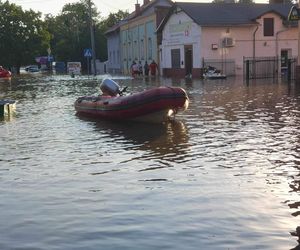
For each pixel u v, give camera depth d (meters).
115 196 6.92
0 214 6.29
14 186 7.57
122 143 11.04
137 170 8.40
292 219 5.86
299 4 29.86
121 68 63.97
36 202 6.75
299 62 30.11
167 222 5.86
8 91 30.52
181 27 43.34
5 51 74.56
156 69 48.47
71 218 6.07
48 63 88.12
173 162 8.94
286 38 42.12
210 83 31.98
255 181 7.51
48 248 5.21
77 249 5.16
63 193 7.13
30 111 18.23
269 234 5.43
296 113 15.23
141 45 54.56
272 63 39.69
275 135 11.45
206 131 12.38
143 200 6.71
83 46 83.00
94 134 12.46
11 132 13.09
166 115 14.15
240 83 30.94
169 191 7.09
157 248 5.13
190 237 5.39
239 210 6.20
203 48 40.19
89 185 7.53
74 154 9.90
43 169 8.66
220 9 42.28
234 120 14.20
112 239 5.40
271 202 6.48
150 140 11.33
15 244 5.33
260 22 41.19
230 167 8.42
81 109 16.62
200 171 8.20
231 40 40.38
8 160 9.47
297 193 6.86
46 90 30.30
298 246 5.11
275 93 22.58
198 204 6.48
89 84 35.84
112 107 14.80
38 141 11.57
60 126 14.08
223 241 5.26
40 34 76.81
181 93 14.05
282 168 8.27
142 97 14.03
